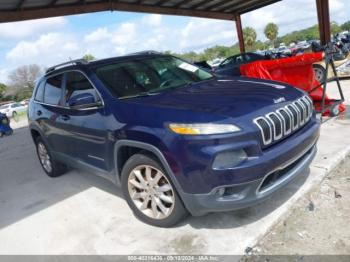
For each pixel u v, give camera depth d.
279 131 3.00
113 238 3.32
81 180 5.02
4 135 12.27
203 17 16.78
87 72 3.97
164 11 14.73
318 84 6.18
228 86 3.71
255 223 3.14
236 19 18.70
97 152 3.80
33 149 8.09
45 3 10.67
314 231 2.98
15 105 33.19
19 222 4.05
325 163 4.10
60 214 4.04
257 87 3.59
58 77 4.62
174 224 3.26
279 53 17.11
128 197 3.49
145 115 3.14
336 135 5.07
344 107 6.36
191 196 2.89
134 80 3.87
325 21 14.75
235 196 2.82
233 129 2.74
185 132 2.80
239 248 2.85
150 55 4.56
